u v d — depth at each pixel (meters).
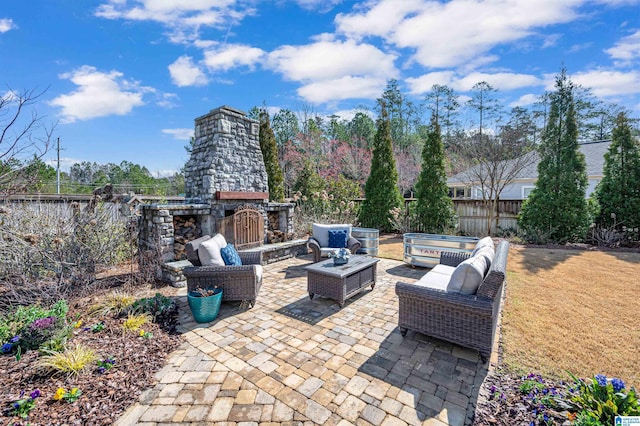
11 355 2.72
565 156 8.54
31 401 2.10
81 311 3.84
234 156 6.79
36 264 4.43
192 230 6.25
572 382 2.44
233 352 2.99
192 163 6.91
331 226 6.90
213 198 6.28
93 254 5.04
